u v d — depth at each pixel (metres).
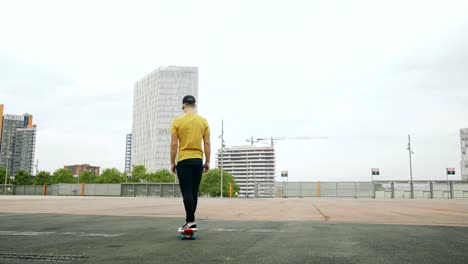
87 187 43.22
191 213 4.35
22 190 49.53
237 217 7.96
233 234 4.85
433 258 3.18
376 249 3.65
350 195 32.00
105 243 3.98
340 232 5.10
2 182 104.38
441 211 10.17
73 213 8.91
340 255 3.30
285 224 6.28
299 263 2.93
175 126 4.54
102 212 9.38
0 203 15.11
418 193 30.39
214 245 3.87
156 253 3.36
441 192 29.73
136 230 5.26
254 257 3.18
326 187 32.56
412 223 6.51
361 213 9.27
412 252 3.48
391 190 31.16
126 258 3.10
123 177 115.62
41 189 47.97
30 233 4.84
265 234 4.85
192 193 4.52
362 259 3.12
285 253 3.39
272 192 33.75
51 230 5.23
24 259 3.03
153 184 40.09
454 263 2.97
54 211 9.73
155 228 5.52
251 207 12.44
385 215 8.54
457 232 5.12
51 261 2.96
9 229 5.34
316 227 5.78
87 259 3.05
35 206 12.61
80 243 3.97
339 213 9.27
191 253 3.36
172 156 4.52
